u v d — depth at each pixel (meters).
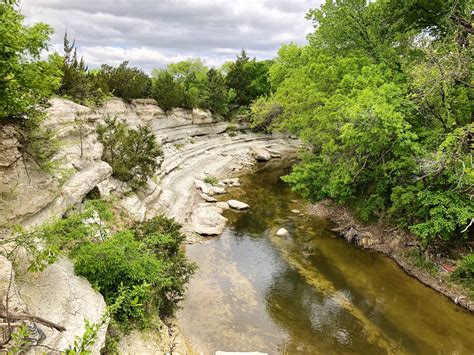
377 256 20.47
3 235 10.41
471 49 17.39
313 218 26.56
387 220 21.67
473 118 18.44
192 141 43.69
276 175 39.66
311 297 16.69
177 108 42.94
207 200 29.72
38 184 12.46
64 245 12.39
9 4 9.10
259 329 14.38
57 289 10.05
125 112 34.12
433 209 16.75
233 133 51.00
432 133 17.86
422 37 21.14
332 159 22.66
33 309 9.09
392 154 20.09
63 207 13.67
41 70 10.23
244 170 41.25
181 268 15.19
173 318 14.50
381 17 22.42
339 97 20.62
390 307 15.95
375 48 22.14
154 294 13.14
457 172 15.91
